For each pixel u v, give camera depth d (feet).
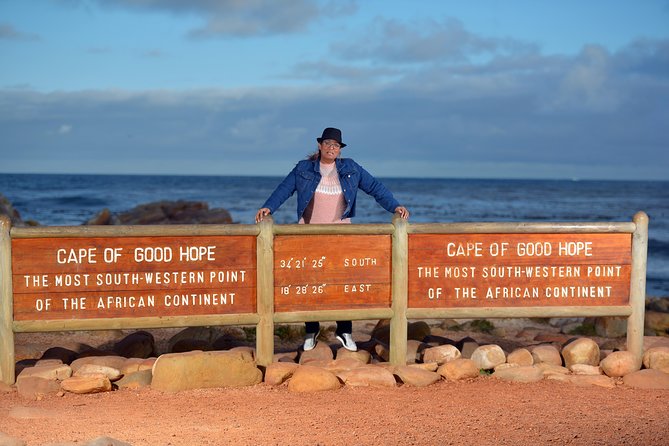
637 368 23.58
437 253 23.71
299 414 18.65
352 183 24.47
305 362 23.61
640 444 16.22
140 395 20.61
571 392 21.27
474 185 579.07
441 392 21.11
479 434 16.93
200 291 22.71
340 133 23.98
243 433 16.98
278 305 23.09
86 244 22.04
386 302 23.62
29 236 21.58
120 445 14.60
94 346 28.99
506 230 23.77
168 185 463.42
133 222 146.82
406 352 24.07
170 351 27.61
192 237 22.61
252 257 22.97
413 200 296.10
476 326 36.76
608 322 35.78
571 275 24.14
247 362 21.93
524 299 24.07
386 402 19.90
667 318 40.73
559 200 309.42
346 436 16.78
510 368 22.98
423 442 16.35
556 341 31.73
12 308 21.62
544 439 16.56
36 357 25.98
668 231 148.25
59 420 17.89
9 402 19.84
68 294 21.99
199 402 19.86
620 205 271.49
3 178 619.26
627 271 24.27
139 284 22.38
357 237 23.38
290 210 190.29
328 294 23.31
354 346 24.77
